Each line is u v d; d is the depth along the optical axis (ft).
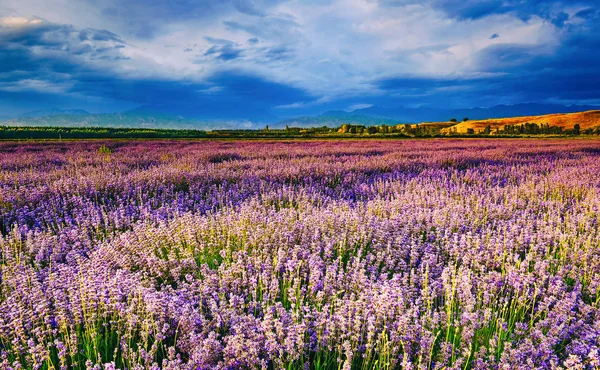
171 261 14.25
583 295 12.80
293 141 130.82
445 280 11.60
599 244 16.28
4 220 20.52
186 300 11.25
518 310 11.44
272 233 17.47
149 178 31.14
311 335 9.98
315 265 13.69
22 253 15.10
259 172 37.78
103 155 57.93
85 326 9.94
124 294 11.00
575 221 20.36
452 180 36.52
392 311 10.04
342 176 37.70
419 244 16.47
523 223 19.88
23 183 30.42
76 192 26.27
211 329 10.11
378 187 31.50
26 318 9.87
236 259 14.78
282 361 9.03
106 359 9.23
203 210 24.34
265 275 12.44
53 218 21.22
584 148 79.20
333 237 16.44
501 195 27.55
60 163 48.80
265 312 10.52
